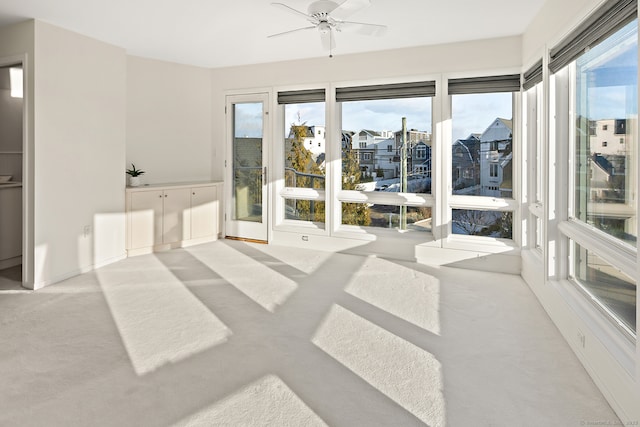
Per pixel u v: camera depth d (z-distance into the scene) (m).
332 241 5.41
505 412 2.02
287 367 2.44
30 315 3.19
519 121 4.39
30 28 3.73
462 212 4.86
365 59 5.04
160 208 5.29
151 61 5.49
